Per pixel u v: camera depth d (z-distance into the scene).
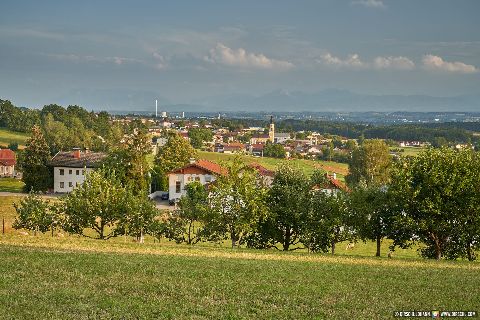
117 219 62.06
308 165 189.62
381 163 141.75
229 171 61.16
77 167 132.75
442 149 58.06
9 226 73.25
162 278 33.41
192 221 63.09
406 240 58.16
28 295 26.91
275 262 43.97
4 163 174.25
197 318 24.94
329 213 58.69
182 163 139.38
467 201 53.78
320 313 27.06
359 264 46.00
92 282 30.92
